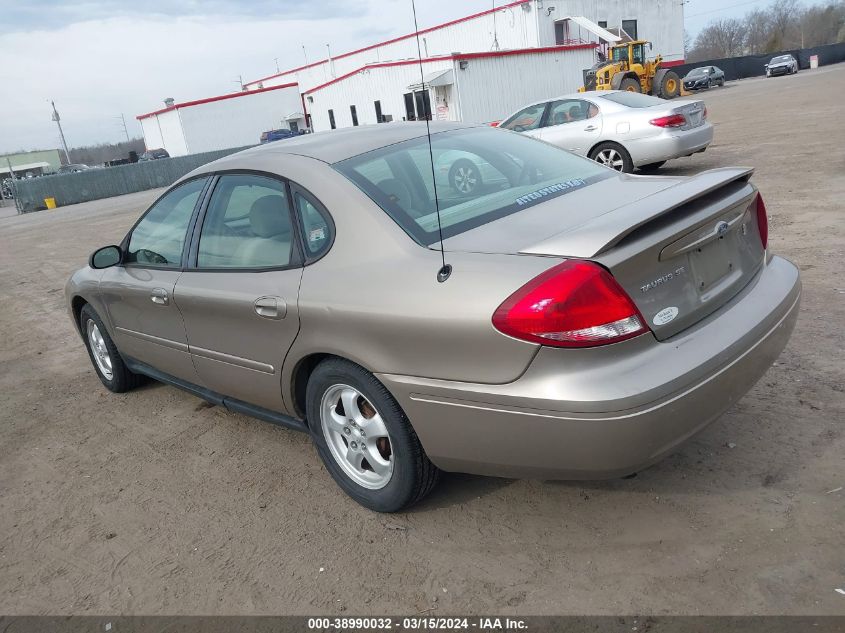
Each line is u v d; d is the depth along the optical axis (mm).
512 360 2275
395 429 2719
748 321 2570
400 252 2660
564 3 39750
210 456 3826
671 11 47125
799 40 89250
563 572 2500
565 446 2258
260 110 48812
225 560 2871
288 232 3074
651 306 2332
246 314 3166
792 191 8164
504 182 3182
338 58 53156
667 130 9797
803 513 2598
